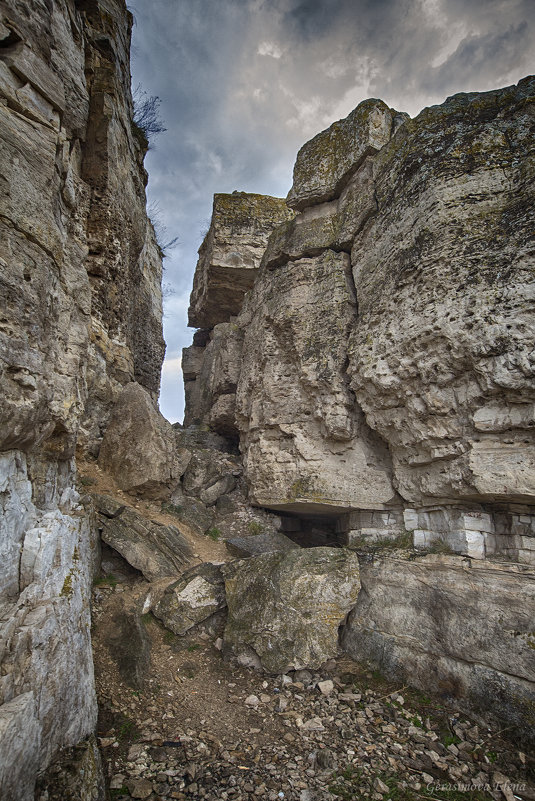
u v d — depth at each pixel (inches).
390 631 240.1
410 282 268.5
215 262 542.0
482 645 202.4
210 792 158.9
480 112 269.3
